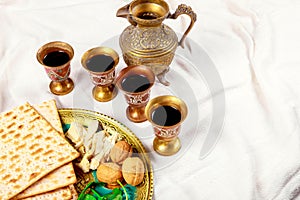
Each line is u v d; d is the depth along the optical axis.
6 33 0.80
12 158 0.60
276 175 0.59
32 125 0.64
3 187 0.57
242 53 0.75
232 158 0.61
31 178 0.58
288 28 0.76
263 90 0.68
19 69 0.74
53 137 0.62
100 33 0.79
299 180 0.60
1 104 0.69
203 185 0.59
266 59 0.72
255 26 0.79
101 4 0.84
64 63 0.67
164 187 0.59
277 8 0.80
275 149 0.61
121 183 0.59
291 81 0.68
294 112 0.65
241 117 0.65
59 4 0.85
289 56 0.72
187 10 0.63
